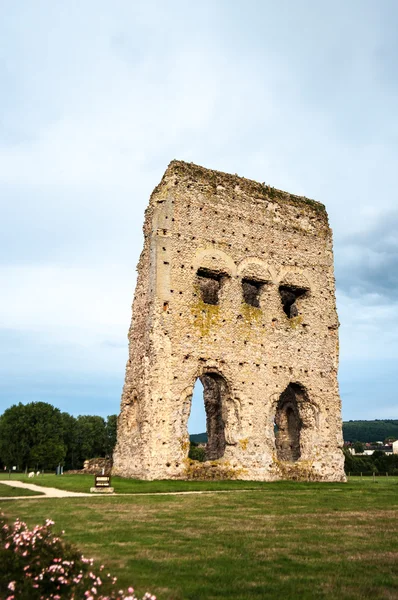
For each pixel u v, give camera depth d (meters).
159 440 24.80
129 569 8.20
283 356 30.19
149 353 25.81
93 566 8.15
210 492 20.55
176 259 27.75
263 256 31.06
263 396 28.64
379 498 19.66
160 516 13.73
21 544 7.98
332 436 30.95
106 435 81.94
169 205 28.36
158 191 29.53
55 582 7.11
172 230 28.06
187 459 25.31
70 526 11.91
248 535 11.15
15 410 69.88
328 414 31.19
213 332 27.86
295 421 32.53
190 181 29.45
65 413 78.88
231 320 28.69
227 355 27.98
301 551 9.65
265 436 28.08
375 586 7.48
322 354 32.03
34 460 67.94
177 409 25.62
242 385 28.06
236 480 25.78
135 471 25.42
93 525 12.09
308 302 32.47
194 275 28.09
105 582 7.39
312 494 20.75
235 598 6.95
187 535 11.03
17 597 6.65
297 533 11.52
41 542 8.21
